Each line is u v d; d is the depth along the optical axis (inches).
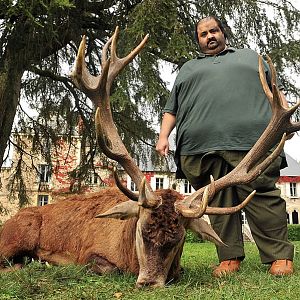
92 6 535.8
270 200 183.6
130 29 436.8
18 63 483.2
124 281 162.1
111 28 545.0
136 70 445.4
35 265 181.3
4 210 732.7
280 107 172.6
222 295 134.7
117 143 175.0
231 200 188.5
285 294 136.0
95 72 639.1
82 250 199.5
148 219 154.9
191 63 203.5
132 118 615.8
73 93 637.9
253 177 169.5
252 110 188.2
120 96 431.5
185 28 504.7
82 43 176.6
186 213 155.0
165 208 155.6
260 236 183.9
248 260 237.1
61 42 534.9
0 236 222.2
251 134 186.4
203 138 190.4
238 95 188.9
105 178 728.3
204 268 206.2
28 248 216.1
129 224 177.5
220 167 191.2
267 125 188.7
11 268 191.8
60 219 216.8
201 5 505.0
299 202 2004.2
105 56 191.8
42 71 578.6
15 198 712.4
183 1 506.9
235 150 185.5
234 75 190.7
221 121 187.9
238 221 188.5
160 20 441.4
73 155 809.5
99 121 156.6
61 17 477.1
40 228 218.8
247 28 518.3
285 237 182.4
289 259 177.8
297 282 151.5
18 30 449.4
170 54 443.8
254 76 191.5
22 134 689.0
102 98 179.9
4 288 144.3
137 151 668.1
